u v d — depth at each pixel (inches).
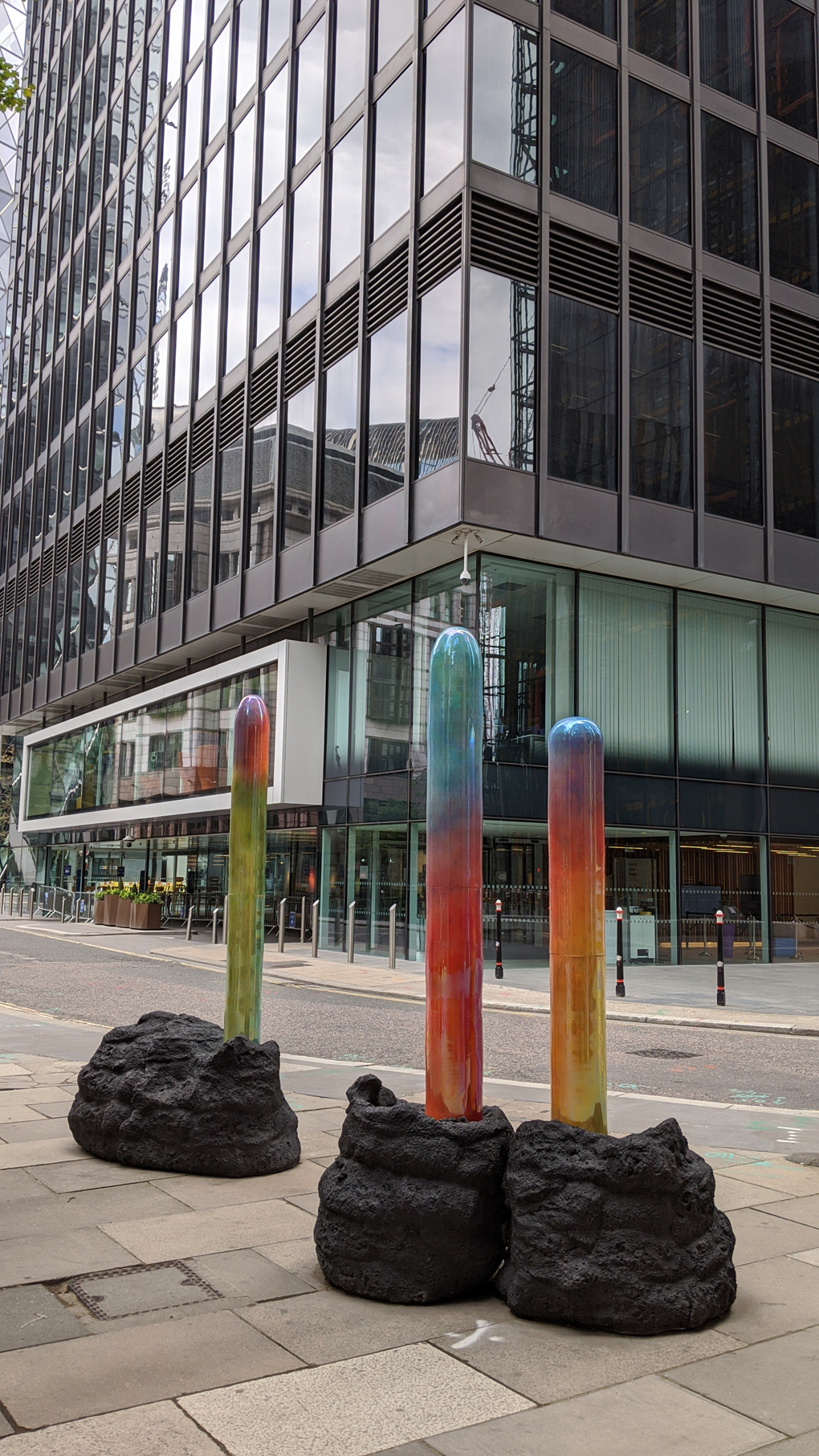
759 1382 146.3
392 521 857.5
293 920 1129.4
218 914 1200.2
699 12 938.1
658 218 892.0
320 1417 134.4
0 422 2267.5
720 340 917.8
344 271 958.4
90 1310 167.8
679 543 875.4
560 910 195.2
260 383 1101.1
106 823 1502.2
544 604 877.8
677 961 917.8
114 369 1502.2
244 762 278.1
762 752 981.8
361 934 977.5
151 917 1272.1
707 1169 177.0
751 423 928.3
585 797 195.8
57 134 1927.9
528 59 839.1
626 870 904.3
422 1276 172.1
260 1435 129.7
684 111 921.5
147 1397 139.3
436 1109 190.7
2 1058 402.3
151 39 1464.1
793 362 961.5
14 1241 199.5
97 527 1536.7
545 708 867.4
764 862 972.6
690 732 942.4
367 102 935.7
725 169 938.7
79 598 1593.3
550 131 840.9
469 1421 134.1
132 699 1414.9
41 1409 135.5
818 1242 206.8
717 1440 130.4
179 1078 259.0
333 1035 498.0
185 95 1334.9
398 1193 175.3
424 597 916.0
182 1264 188.7
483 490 781.3
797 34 1002.1
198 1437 129.0
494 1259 175.5
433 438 814.5
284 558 1030.4
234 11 1218.0
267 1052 258.5
